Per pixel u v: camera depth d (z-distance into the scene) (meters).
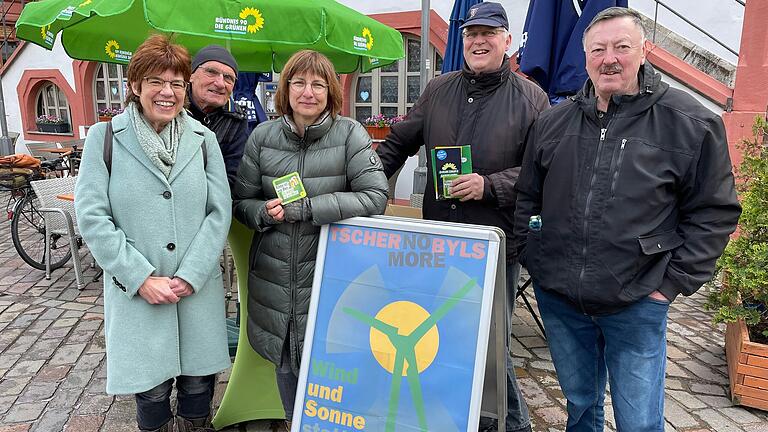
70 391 3.28
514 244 2.59
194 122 2.37
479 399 1.92
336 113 2.26
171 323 2.29
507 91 2.58
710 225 1.91
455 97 2.69
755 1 5.46
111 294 2.25
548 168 2.15
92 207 2.12
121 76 11.29
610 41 1.88
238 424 2.96
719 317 3.19
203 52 2.69
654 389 2.05
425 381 2.00
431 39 7.55
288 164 2.27
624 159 1.94
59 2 3.85
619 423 2.12
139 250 2.19
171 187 2.21
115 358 2.21
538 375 3.55
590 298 2.01
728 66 6.07
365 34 4.44
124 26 5.47
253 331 2.41
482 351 1.93
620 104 1.96
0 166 5.68
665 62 5.89
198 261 2.25
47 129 12.34
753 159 3.41
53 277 5.46
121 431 2.89
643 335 2.02
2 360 3.67
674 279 1.95
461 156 2.47
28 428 2.90
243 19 3.60
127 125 2.19
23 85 12.49
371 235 2.16
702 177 1.89
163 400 2.40
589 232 2.00
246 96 6.31
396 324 2.07
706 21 6.59
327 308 2.18
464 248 2.00
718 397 3.24
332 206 2.16
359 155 2.26
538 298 2.32
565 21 3.26
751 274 3.13
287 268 2.27
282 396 2.45
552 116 2.19
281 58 6.39
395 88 8.16
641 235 1.93
